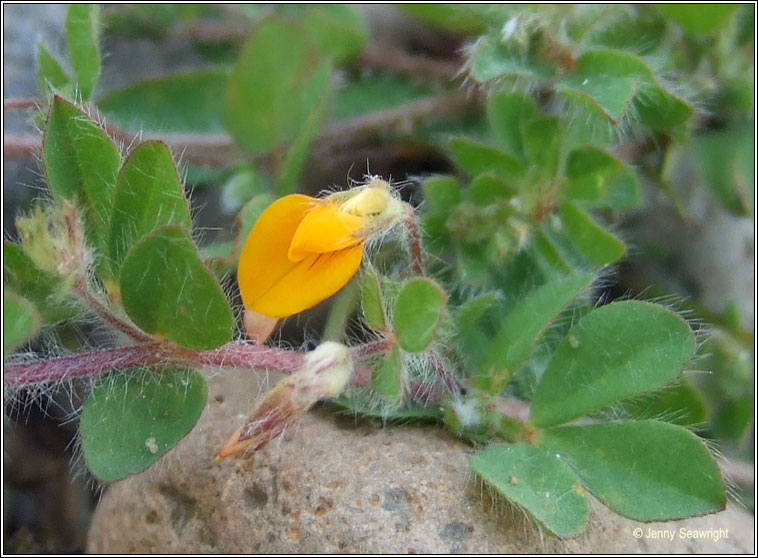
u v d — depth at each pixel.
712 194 0.05
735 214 0.05
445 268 0.05
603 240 0.05
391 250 0.05
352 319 0.05
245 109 0.05
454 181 0.05
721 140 0.05
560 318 0.05
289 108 0.05
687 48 0.05
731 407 0.05
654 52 0.05
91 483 0.05
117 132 0.05
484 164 0.05
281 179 0.05
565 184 0.05
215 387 0.05
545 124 0.05
